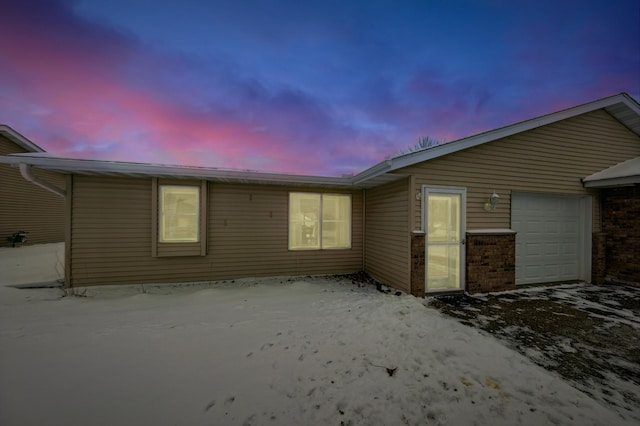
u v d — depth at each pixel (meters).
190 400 1.97
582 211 6.43
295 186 7.01
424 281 5.19
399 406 1.99
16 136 11.14
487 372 2.48
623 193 6.02
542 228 6.16
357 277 7.05
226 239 6.52
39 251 10.27
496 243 5.52
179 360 2.55
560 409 1.99
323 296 5.15
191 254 6.06
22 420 1.69
